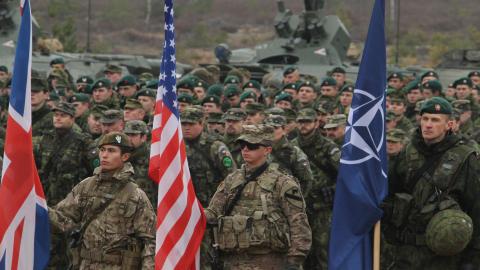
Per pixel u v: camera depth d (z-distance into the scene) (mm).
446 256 17438
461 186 17281
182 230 16531
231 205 17250
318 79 46750
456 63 50062
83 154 24406
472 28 107625
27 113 16250
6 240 16219
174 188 16500
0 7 49031
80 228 17531
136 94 31406
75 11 111938
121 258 17141
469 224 16781
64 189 24391
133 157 22922
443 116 17297
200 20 117125
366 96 16969
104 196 17234
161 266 16406
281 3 50062
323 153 23953
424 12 115688
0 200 16219
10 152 16203
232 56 51125
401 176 17875
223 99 33844
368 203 16859
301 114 23922
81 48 94500
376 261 16875
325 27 48906
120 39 107438
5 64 46688
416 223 17531
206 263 21609
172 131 16578
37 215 16625
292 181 17094
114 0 114188
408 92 35438
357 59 52594
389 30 107875
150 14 113188
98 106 27875
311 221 24094
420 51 104875
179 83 33844
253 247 17016
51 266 22547
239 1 120750
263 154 17266
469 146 17438
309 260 24359
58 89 39219
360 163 16938
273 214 16984
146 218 17188
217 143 23016
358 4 113375
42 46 50219
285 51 49000
